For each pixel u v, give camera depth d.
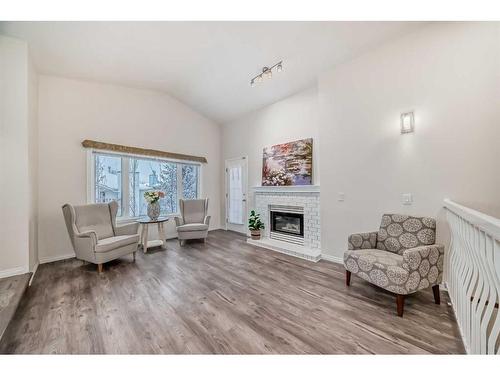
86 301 2.15
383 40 2.69
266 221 4.55
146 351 1.47
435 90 2.35
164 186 4.91
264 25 2.70
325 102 3.37
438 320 1.80
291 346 1.51
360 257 2.19
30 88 2.92
